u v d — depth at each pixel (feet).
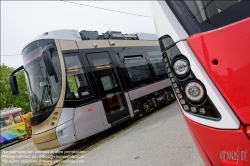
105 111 18.83
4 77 74.23
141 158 10.76
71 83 17.42
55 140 16.40
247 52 3.75
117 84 20.89
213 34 4.09
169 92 28.84
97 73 19.48
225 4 5.32
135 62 24.16
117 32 24.32
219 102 4.00
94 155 14.42
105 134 21.26
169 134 13.07
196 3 5.37
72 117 16.72
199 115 4.31
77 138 16.61
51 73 15.31
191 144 10.39
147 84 24.58
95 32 22.02
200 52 4.24
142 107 23.48
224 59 3.95
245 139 3.74
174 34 4.63
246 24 3.80
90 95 18.25
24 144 39.32
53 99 16.98
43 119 16.97
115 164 11.15
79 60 18.61
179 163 8.86
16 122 48.49
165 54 4.86
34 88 18.15
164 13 4.99
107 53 21.26
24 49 19.29
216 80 4.05
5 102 72.74
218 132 4.02
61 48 17.78
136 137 15.19
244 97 3.78
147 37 28.37
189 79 4.38
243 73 3.77
